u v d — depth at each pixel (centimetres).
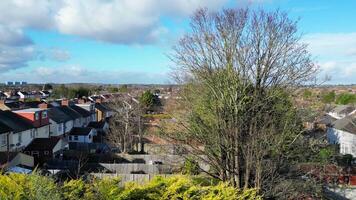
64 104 5900
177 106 1998
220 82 1727
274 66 1808
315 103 1859
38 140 3909
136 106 4766
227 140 1609
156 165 2906
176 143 1814
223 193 1088
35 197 816
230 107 1664
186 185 1079
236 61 1770
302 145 1686
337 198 2012
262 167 1505
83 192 972
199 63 1833
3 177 878
